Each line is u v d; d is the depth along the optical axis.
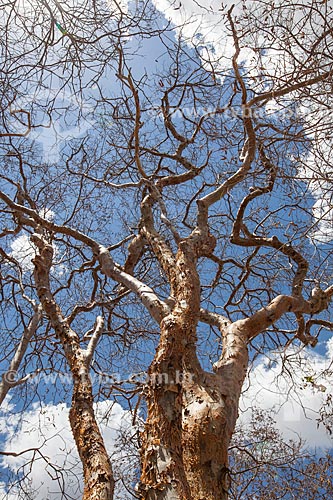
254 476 9.07
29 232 10.09
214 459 4.60
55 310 6.62
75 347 6.15
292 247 8.03
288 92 6.66
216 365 5.69
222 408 4.93
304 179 6.81
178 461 4.35
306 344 8.64
